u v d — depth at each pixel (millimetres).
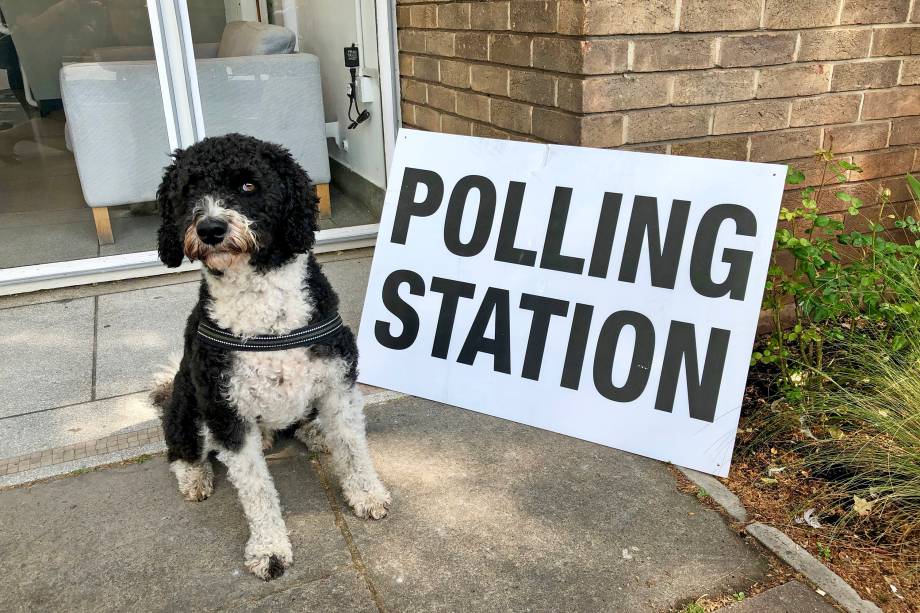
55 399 3219
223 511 2490
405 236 3332
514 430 2945
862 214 3713
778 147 3346
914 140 3668
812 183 3494
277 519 2258
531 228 3072
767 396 3049
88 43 4355
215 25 4609
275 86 4918
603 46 2842
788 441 2787
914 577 2121
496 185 3162
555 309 2992
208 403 2150
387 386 3262
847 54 3301
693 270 2775
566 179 3014
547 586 2127
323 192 5320
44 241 4660
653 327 2814
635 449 2770
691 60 3010
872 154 3590
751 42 3084
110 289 4426
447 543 2305
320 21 4914
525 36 3215
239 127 4910
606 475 2648
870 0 3244
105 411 3117
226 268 2033
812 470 2615
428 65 4281
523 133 3396
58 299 4281
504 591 2109
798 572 2158
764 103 3227
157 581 2170
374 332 3330
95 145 4547
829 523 2367
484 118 3732
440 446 2838
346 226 5137
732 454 2689
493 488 2576
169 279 4570
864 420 2566
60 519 2445
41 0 4199
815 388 2912
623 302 2877
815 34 3195
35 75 4348
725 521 2396
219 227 1921
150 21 4348
